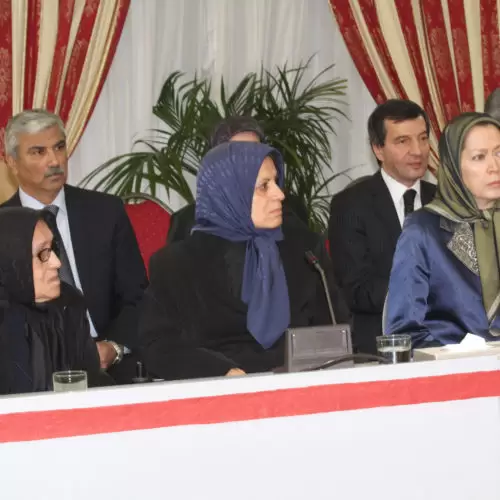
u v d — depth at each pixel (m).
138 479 2.44
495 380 2.75
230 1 8.48
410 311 3.97
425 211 4.12
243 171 4.14
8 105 7.50
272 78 8.30
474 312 3.98
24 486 2.36
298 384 2.58
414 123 5.98
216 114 7.81
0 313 3.82
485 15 8.49
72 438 2.39
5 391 3.81
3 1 7.46
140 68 8.29
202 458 2.49
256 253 4.19
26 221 3.80
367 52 8.46
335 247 5.98
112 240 5.82
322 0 8.76
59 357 3.98
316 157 8.27
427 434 2.69
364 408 2.63
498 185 3.98
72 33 7.70
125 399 2.44
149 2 8.26
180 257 4.23
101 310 5.71
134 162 7.78
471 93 8.49
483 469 2.74
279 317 4.17
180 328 4.16
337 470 2.61
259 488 2.54
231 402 2.52
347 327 3.07
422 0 8.41
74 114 7.77
